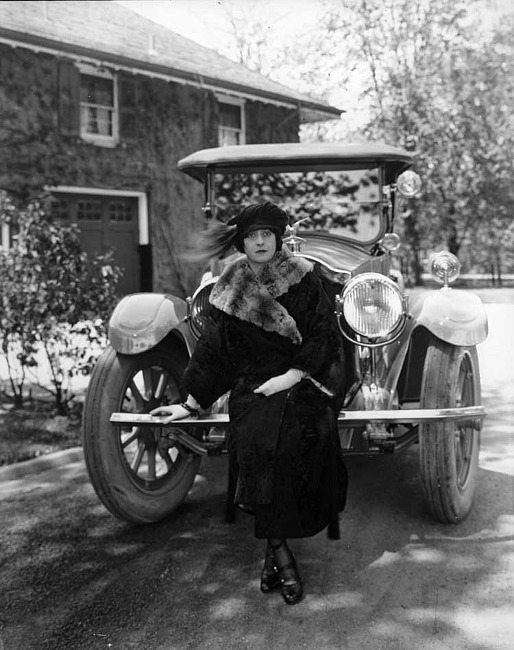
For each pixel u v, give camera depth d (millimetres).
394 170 4008
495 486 3533
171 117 14031
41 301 4895
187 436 3061
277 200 4031
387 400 2875
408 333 2926
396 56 13008
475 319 2834
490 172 15961
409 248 17688
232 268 2521
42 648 2172
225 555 2832
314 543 2885
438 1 12570
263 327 2430
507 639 2121
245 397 2420
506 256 21375
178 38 15148
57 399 5199
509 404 5477
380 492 3504
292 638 2176
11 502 3504
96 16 14031
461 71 14406
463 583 2496
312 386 2434
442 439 2783
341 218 3977
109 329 2982
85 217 13352
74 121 12750
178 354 3293
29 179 12328
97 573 2686
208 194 3982
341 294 2814
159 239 14125
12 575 2676
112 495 2943
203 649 2133
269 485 2291
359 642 2133
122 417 2729
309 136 14758
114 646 2170
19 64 12031
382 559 2719
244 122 15188
